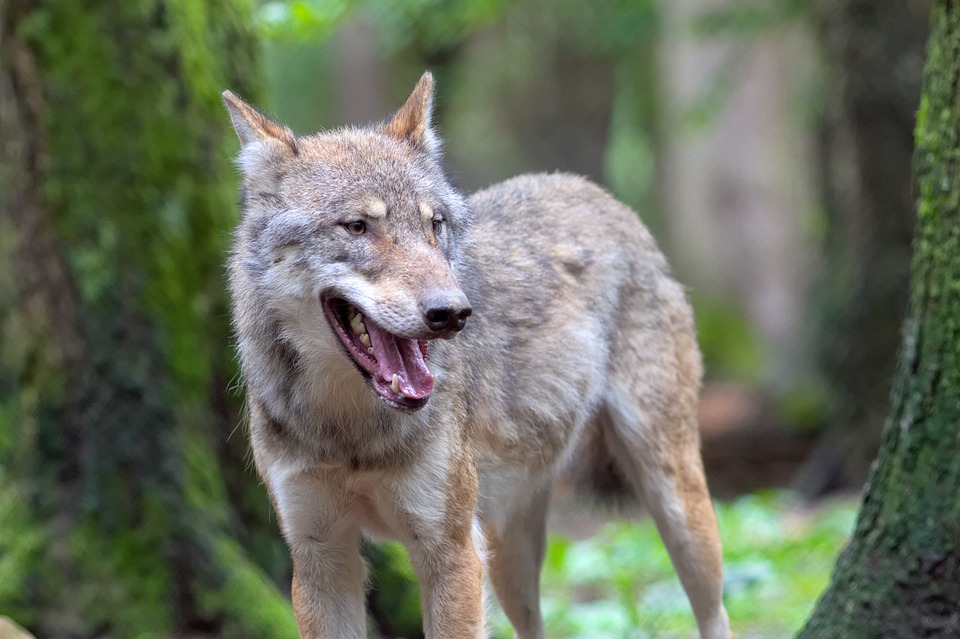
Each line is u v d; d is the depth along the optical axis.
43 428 10.41
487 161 43.88
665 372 10.11
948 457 7.66
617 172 48.22
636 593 12.32
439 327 7.21
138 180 10.40
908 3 20.86
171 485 10.40
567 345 9.52
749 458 25.89
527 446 9.30
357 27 36.38
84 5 10.30
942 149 7.80
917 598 7.70
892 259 20.81
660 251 10.70
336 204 7.66
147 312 10.42
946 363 7.72
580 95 39.34
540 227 9.84
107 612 10.18
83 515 10.34
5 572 10.22
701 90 30.00
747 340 36.28
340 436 7.87
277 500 8.12
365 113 37.38
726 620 10.02
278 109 41.84
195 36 10.84
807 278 24.47
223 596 10.32
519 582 10.05
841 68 21.30
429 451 7.93
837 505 18.23
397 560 11.09
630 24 26.66
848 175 21.55
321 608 8.25
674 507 9.92
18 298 10.59
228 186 11.04
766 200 37.38
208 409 10.85
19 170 10.38
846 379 21.17
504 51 38.72
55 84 10.28
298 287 7.70
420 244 7.66
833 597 8.23
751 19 24.23
